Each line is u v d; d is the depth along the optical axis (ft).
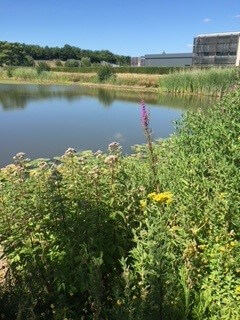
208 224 11.07
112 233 11.12
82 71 204.54
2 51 300.81
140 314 7.91
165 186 13.94
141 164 17.38
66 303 9.72
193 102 84.07
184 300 8.87
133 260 10.43
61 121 55.88
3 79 194.49
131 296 9.31
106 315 8.73
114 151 14.70
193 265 9.57
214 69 106.32
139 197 12.38
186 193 12.46
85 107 75.10
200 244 10.69
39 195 11.30
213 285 9.40
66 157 14.43
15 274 10.51
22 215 10.99
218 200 11.51
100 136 44.60
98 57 413.59
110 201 11.59
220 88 97.04
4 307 9.20
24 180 12.07
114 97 99.30
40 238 10.82
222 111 18.80
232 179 12.92
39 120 56.75
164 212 11.78
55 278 9.85
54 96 99.91
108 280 10.51
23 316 8.81
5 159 34.35
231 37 255.70
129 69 186.70
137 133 46.32
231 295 9.12
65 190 11.80
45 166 13.01
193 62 285.23
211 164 14.39
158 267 8.34
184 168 14.62
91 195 11.59
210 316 8.87
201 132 17.48
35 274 9.87
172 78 115.03
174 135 20.71
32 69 203.41
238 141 15.85
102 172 12.47
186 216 10.98
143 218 11.73
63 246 10.48
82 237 10.63
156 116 62.13
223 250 9.82
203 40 273.33
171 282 8.80
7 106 75.36
